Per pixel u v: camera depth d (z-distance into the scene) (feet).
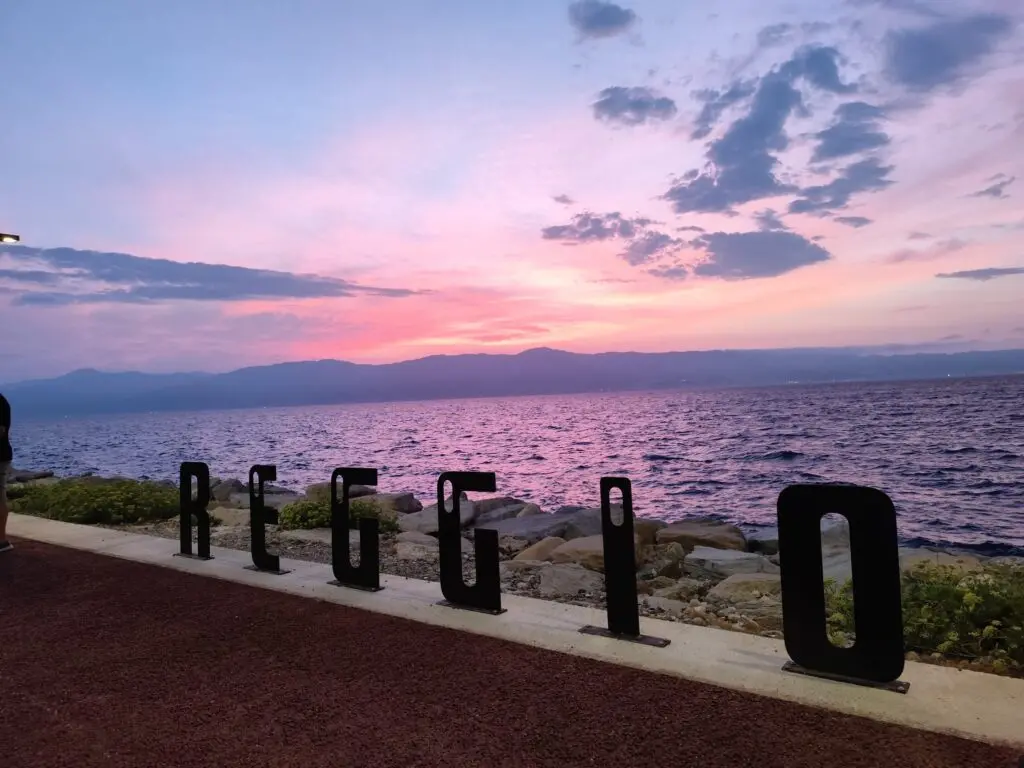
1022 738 10.51
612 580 15.43
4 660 15.23
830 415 249.96
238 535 32.42
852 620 16.58
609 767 10.18
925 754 10.19
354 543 31.30
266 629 16.63
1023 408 255.29
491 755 10.63
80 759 10.94
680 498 76.54
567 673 13.48
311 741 11.26
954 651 14.83
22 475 66.80
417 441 192.75
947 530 56.13
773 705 11.85
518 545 35.40
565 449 146.82
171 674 14.16
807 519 12.98
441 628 16.30
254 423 417.49
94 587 20.81
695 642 14.82
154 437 262.47
